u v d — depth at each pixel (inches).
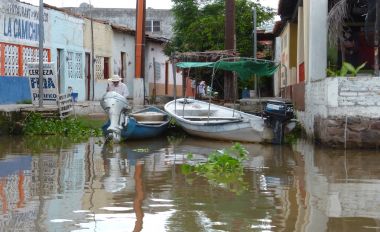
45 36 920.9
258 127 590.2
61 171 401.7
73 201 298.2
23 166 426.9
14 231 240.7
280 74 1199.6
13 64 832.9
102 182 355.6
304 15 690.8
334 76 537.0
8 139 633.0
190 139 650.8
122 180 362.9
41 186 341.4
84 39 1081.4
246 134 600.4
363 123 517.0
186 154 504.7
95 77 1134.4
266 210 278.7
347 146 523.2
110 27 1209.4
